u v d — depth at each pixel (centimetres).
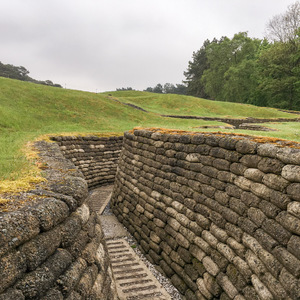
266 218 444
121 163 1252
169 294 642
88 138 1558
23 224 271
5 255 240
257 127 1678
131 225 996
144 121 2772
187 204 702
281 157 420
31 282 260
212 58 6094
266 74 5391
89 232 448
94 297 379
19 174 504
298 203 378
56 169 581
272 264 408
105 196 1416
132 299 601
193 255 643
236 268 507
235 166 543
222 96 6159
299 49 4803
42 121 2014
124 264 764
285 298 372
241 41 5756
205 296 568
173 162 800
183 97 4809
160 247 786
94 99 3011
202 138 676
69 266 340
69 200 376
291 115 4128
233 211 538
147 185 931
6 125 1639
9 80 2802
